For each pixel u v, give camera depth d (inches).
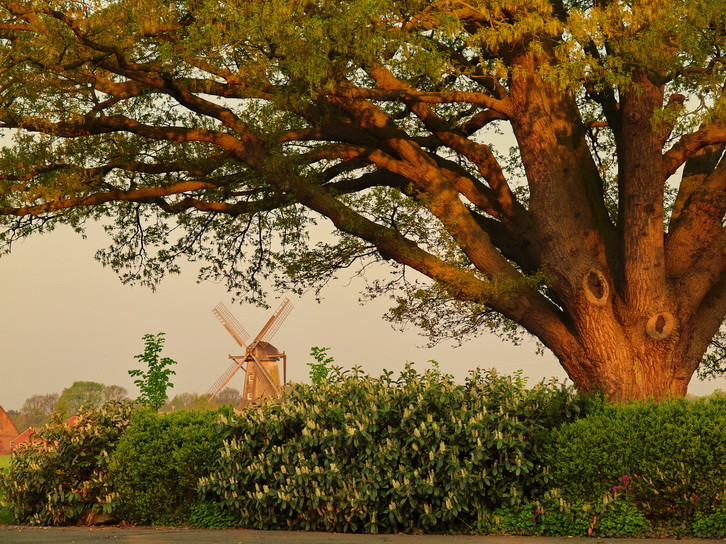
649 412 785.6
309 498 860.6
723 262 1207.6
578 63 1024.9
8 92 1233.4
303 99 1147.3
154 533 818.8
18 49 1142.3
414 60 1020.5
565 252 1218.0
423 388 891.4
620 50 1056.8
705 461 738.8
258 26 990.4
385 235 1282.0
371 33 999.6
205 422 965.8
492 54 1307.8
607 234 1312.7
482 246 1245.7
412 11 1029.8
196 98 1302.9
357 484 848.3
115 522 978.7
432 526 831.7
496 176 1359.5
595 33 1023.0
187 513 942.4
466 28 1273.4
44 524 1007.6
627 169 1187.3
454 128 1453.0
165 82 1226.0
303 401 934.4
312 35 970.1
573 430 815.1
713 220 1211.2
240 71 1114.1
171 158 1493.6
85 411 1089.4
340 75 1090.1
